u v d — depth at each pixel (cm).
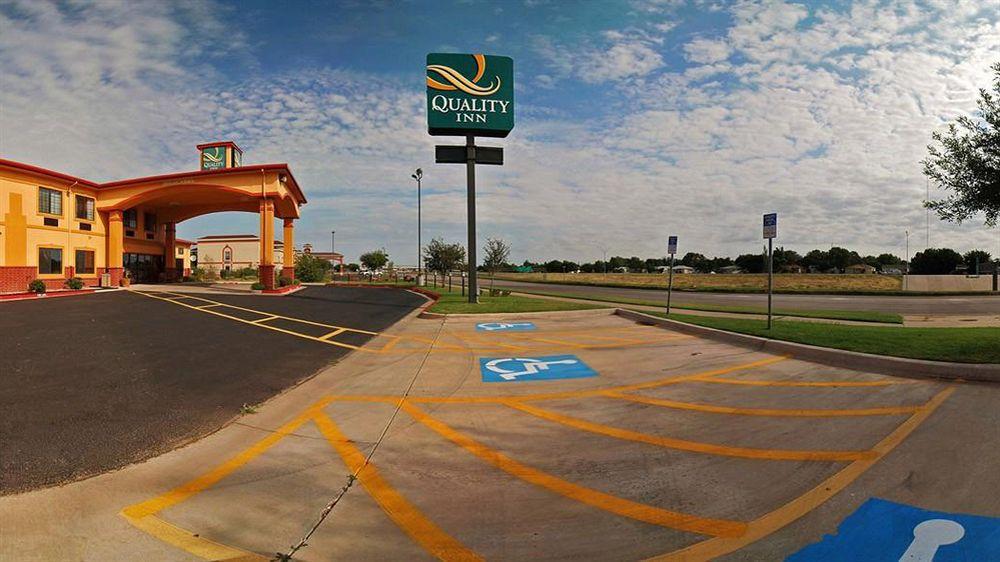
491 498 356
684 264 10825
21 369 739
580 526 318
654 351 931
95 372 728
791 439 460
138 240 3478
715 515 329
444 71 1970
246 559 281
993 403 547
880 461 403
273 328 1248
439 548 294
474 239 2011
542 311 1589
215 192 2966
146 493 359
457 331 1245
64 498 347
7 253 2348
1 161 2311
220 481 382
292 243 3469
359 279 5688
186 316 1445
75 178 2709
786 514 327
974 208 804
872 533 300
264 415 556
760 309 1909
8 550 282
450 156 2020
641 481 381
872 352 785
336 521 324
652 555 286
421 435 490
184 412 557
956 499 338
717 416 534
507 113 2002
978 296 2975
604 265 10294
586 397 621
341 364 840
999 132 754
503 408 579
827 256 8894
